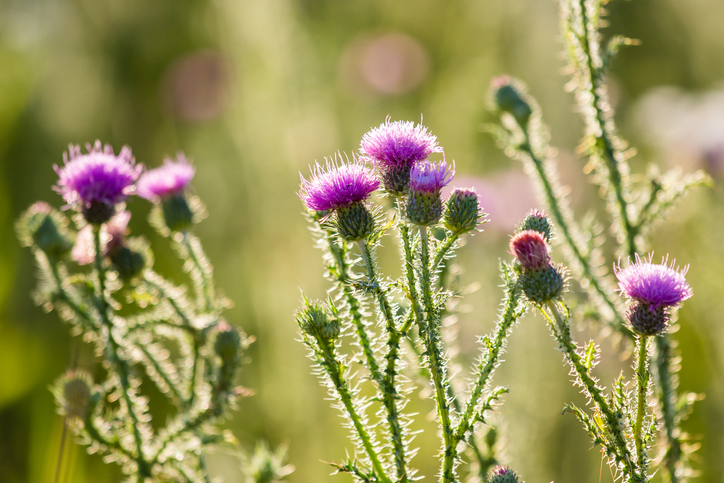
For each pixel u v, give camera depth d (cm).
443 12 804
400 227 205
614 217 316
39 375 508
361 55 772
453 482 193
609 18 819
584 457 372
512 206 484
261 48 586
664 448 271
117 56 673
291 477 439
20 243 568
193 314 299
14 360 506
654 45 809
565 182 539
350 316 210
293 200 536
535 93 551
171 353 451
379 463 200
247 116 567
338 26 780
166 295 298
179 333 303
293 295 488
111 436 265
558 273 193
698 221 466
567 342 192
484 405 195
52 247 301
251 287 513
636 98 795
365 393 465
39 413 477
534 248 193
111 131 653
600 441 188
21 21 689
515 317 202
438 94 728
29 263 564
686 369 468
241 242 543
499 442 258
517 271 200
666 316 196
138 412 265
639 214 312
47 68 657
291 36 593
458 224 204
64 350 526
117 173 278
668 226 475
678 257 471
